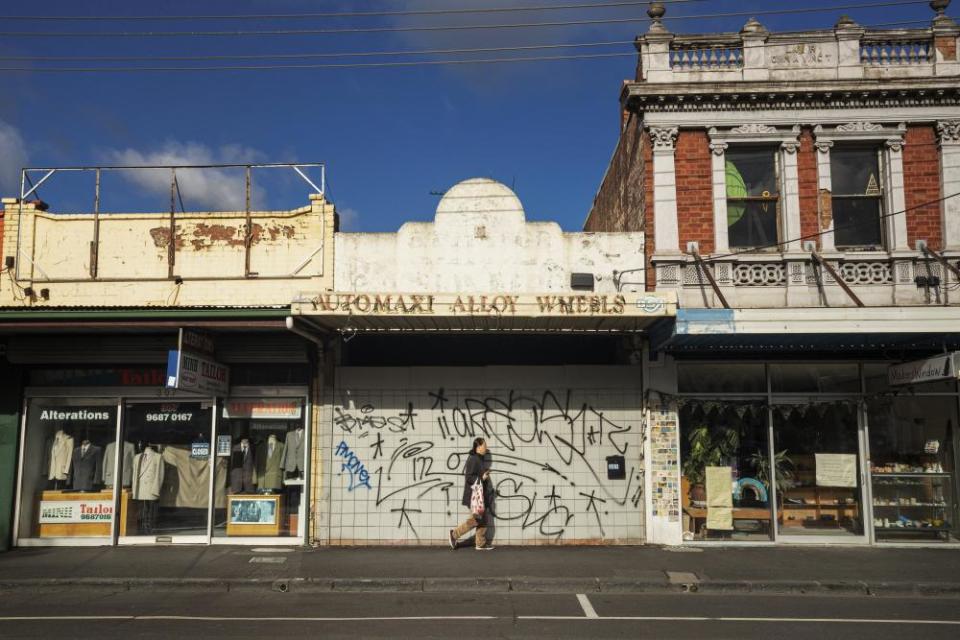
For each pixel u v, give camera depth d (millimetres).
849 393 13109
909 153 13109
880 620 8297
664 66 13609
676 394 12984
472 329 12516
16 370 13234
